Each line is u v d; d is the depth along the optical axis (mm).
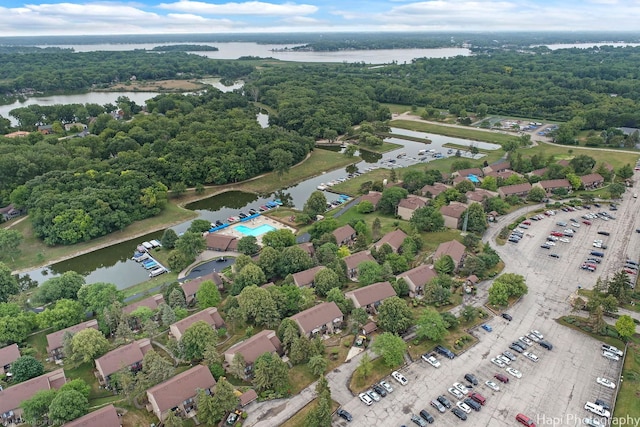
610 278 145875
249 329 121375
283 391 101125
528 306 133500
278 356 104375
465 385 103875
